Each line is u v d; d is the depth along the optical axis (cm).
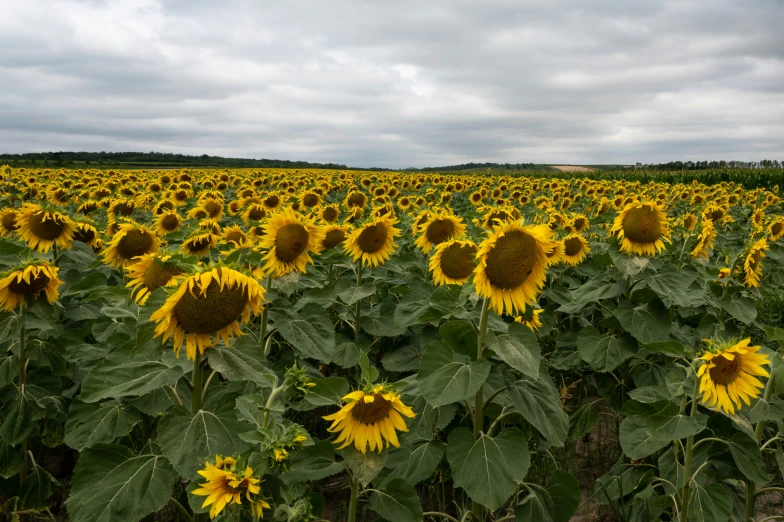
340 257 688
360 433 323
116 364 364
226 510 306
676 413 395
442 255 529
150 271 405
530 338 370
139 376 345
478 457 358
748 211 1970
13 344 502
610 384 591
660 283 564
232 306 328
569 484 379
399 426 326
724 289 643
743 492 478
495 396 434
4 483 463
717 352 368
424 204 1770
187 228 1014
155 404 395
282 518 294
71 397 486
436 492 500
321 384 343
